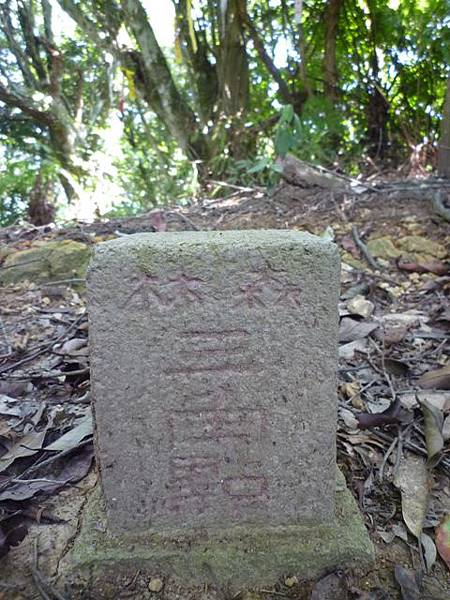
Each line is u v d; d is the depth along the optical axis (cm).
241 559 25
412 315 49
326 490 25
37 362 43
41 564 25
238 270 22
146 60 105
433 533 27
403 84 93
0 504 28
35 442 32
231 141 104
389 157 97
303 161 81
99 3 104
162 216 71
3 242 65
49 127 118
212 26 100
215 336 23
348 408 36
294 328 23
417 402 35
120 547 25
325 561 25
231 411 24
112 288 22
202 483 25
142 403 24
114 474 25
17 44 115
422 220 64
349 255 60
